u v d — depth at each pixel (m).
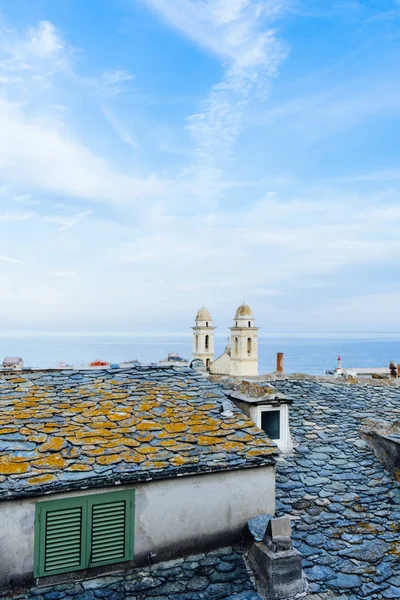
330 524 8.91
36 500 7.33
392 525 9.01
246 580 7.69
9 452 7.77
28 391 9.95
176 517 8.16
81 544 7.59
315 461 10.81
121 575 7.73
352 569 7.91
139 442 8.52
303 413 13.12
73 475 7.48
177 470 8.00
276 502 9.34
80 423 8.86
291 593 7.34
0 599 7.07
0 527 7.16
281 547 7.63
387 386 16.23
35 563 7.34
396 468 10.52
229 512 8.50
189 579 7.70
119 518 7.82
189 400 10.30
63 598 7.17
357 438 11.91
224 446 8.80
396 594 7.46
